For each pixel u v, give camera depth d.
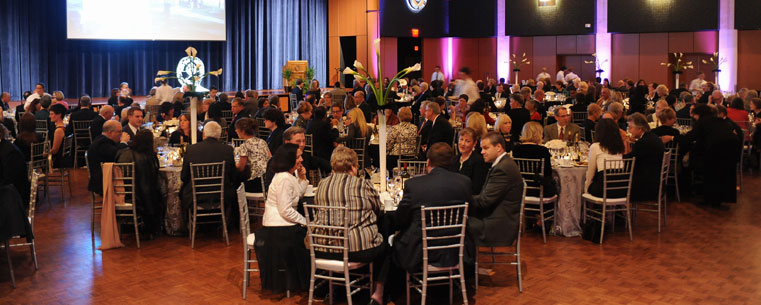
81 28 18.78
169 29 20.20
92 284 5.56
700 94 14.36
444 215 4.67
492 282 5.55
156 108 12.01
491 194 5.14
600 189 6.65
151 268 5.97
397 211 4.81
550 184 6.57
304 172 5.86
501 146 5.27
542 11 22.28
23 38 18.23
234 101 10.05
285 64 23.00
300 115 9.20
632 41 22.09
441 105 11.07
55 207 8.27
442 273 5.16
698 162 8.48
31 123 8.21
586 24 21.94
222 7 21.22
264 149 7.00
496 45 23.27
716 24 20.66
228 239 6.85
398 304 5.12
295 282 5.11
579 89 15.18
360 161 8.88
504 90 17.23
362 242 4.75
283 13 22.83
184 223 6.99
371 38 22.33
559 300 5.14
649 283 5.48
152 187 6.71
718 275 5.66
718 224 7.32
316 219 4.84
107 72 20.02
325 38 23.81
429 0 22.67
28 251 6.47
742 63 20.98
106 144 6.85
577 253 6.31
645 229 7.13
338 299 5.20
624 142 7.14
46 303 5.15
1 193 5.48
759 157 10.61
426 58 23.09
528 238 6.84
